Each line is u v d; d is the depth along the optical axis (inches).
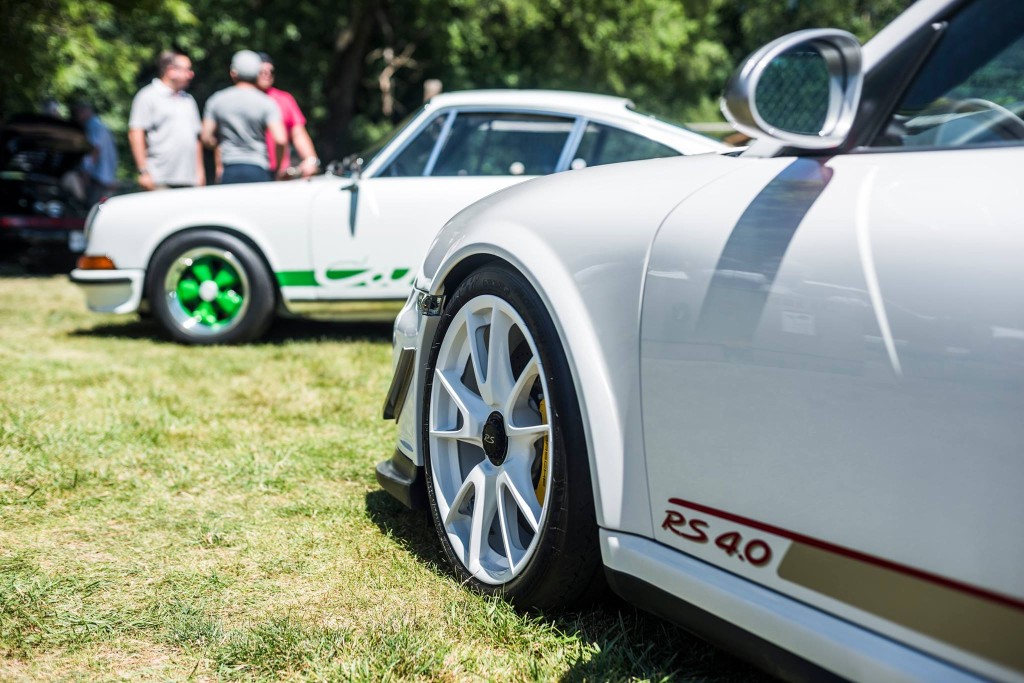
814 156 64.9
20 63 438.0
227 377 193.2
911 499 52.5
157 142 296.2
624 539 71.6
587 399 73.0
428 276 98.1
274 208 232.2
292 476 127.4
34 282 389.7
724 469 63.6
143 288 237.6
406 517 111.4
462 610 83.6
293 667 75.8
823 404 57.0
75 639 80.0
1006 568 48.4
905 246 54.2
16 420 149.5
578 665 74.5
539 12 816.9
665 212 70.5
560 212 80.0
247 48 824.3
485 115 227.5
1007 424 48.4
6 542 102.3
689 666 75.1
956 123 60.6
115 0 444.1
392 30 895.7
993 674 49.4
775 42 57.9
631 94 1002.7
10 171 442.6
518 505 82.3
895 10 820.0
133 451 137.3
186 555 99.5
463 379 92.3
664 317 67.9
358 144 899.4
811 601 58.2
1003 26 60.3
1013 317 48.8
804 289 58.6
